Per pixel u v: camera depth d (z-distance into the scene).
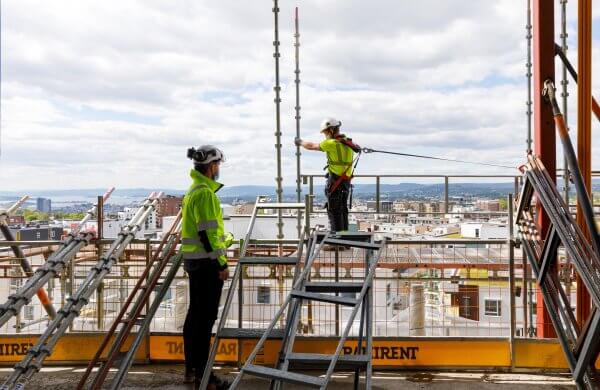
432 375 5.66
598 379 4.88
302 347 5.84
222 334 5.05
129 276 6.37
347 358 4.45
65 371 5.79
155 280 5.37
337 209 7.25
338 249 6.14
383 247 5.44
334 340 5.82
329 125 7.38
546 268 5.31
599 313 4.39
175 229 6.22
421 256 6.42
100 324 6.40
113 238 6.28
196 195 5.05
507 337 5.74
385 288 6.44
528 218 5.89
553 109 5.54
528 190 5.82
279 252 6.68
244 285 6.53
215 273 5.13
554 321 5.16
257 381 5.52
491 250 6.35
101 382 4.53
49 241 6.11
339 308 6.46
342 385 5.43
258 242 6.11
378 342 5.80
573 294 6.68
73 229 5.85
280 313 4.67
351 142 7.38
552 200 5.10
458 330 6.61
